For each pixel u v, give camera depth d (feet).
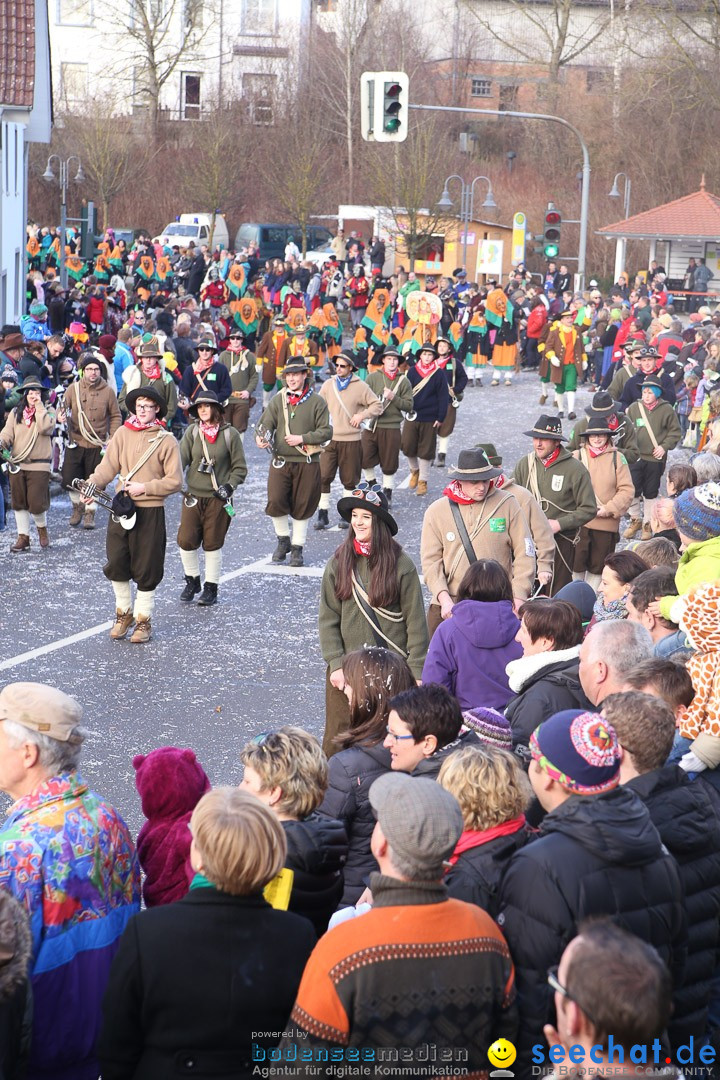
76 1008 12.76
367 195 187.42
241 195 188.75
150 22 203.51
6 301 87.45
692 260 135.74
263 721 29.81
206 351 60.29
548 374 87.56
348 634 24.76
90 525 49.75
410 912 10.92
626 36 171.63
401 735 15.43
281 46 205.16
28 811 13.06
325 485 51.34
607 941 9.27
